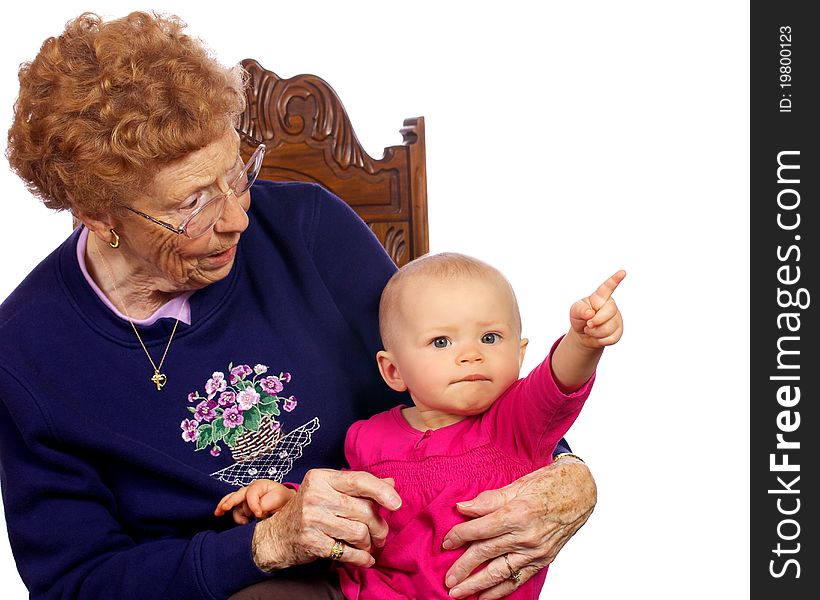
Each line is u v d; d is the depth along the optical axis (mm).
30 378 1722
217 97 1569
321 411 1828
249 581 1620
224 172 1601
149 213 1601
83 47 1588
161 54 1562
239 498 1705
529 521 1560
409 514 1660
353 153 2426
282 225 1914
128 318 1766
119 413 1755
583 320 1480
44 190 1659
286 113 2385
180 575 1640
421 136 2479
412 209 2469
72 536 1728
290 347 1835
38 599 1745
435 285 1691
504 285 1715
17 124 1619
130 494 1783
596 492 1667
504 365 1673
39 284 1804
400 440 1718
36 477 1737
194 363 1784
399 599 1662
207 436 1778
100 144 1539
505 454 1661
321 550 1555
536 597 1727
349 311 1922
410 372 1703
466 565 1603
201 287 1783
